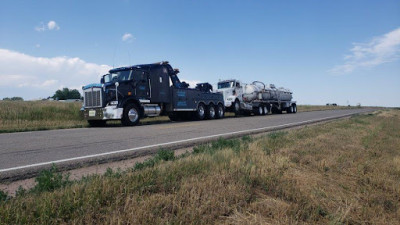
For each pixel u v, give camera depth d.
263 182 3.51
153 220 2.40
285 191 3.28
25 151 5.71
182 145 6.68
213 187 3.16
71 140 7.35
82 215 2.43
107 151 5.71
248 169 3.89
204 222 2.45
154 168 3.72
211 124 12.91
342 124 11.52
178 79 16.70
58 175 3.31
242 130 9.97
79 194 2.76
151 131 9.63
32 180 3.86
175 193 3.00
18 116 14.77
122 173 3.64
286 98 30.97
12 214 2.37
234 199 2.96
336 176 4.16
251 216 2.66
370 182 3.93
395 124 13.65
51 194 2.80
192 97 17.42
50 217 2.36
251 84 25.81
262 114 26.27
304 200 3.07
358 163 4.83
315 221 2.70
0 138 7.94
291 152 5.34
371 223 2.76
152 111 14.31
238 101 23.39
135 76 13.57
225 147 5.71
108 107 12.06
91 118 12.41
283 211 2.77
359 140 7.39
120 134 8.72
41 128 11.12
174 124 13.10
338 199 3.26
